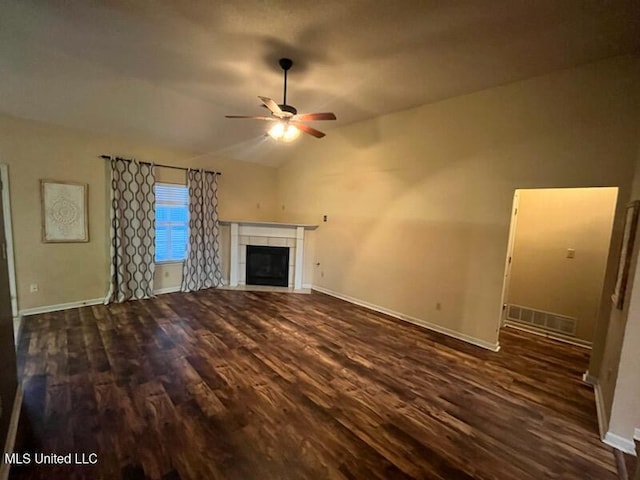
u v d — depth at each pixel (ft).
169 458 6.18
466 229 12.90
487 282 12.34
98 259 15.87
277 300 17.81
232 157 21.01
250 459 6.26
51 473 5.71
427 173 14.14
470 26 8.07
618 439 7.06
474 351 12.01
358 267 17.61
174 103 14.49
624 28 7.80
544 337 13.78
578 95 9.91
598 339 9.70
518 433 7.43
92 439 6.59
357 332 13.44
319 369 10.08
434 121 13.74
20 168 13.46
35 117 13.58
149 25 8.60
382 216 16.20
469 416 8.00
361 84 12.01
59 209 14.51
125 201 16.11
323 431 7.18
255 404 8.07
